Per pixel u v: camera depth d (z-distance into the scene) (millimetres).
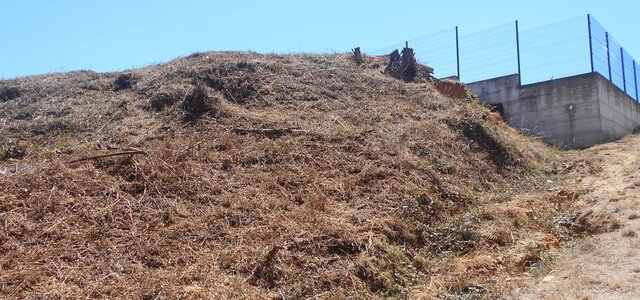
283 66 12883
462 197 8234
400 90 12711
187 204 6773
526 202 8328
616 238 6598
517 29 15883
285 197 7223
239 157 8211
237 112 9945
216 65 12188
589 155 12086
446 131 10461
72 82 12148
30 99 11023
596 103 14594
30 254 5387
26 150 8336
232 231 6223
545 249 6770
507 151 10758
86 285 4973
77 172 7125
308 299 5227
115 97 10938
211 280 5203
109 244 5695
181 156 7934
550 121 15156
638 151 11734
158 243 5828
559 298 5039
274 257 5684
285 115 10188
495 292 5492
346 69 13531
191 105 9898
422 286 5781
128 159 7582
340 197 7473
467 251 6734
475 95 15750
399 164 8547
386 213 7125
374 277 5734
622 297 4887
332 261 5906
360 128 9938
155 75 12039
